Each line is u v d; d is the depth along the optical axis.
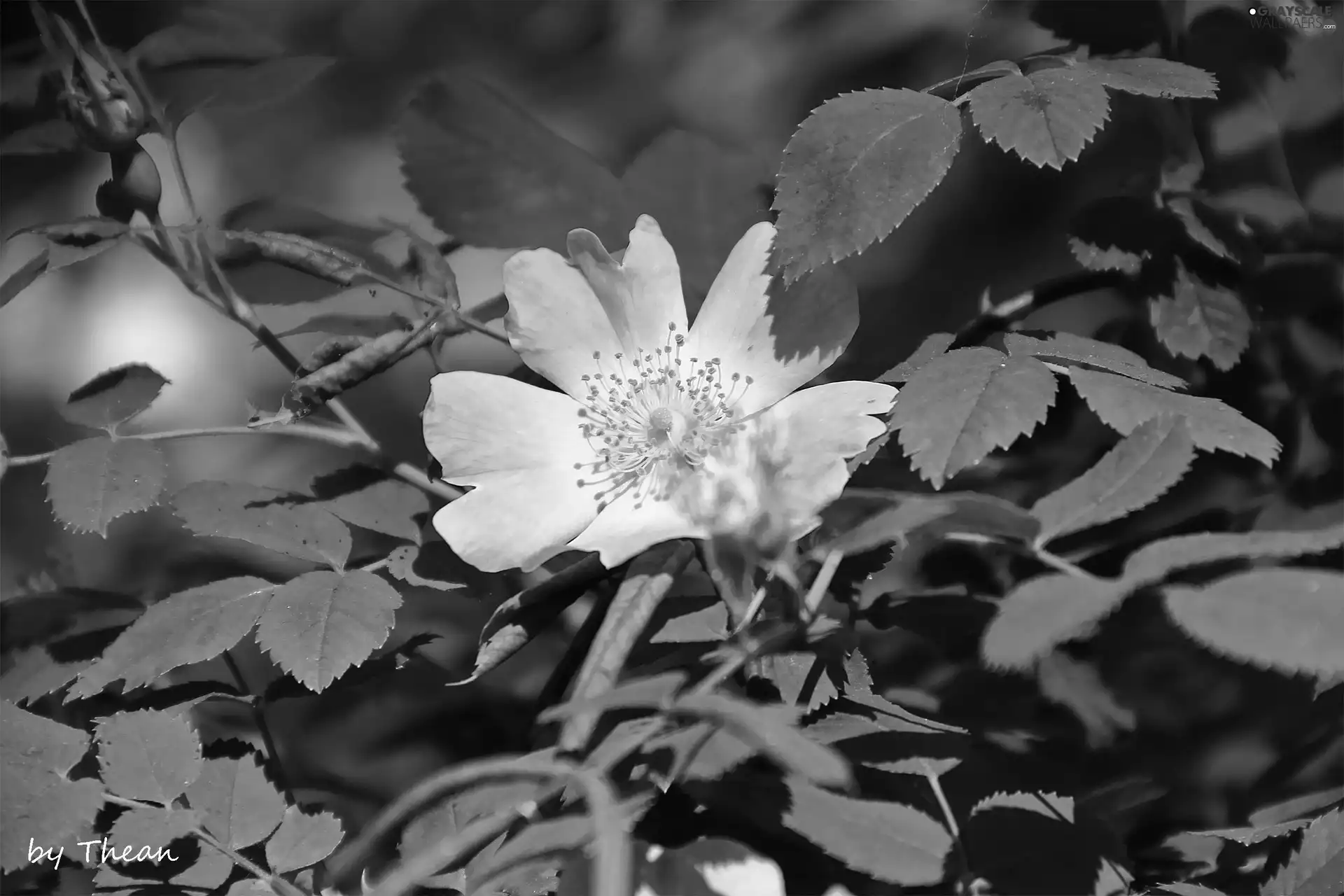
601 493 0.54
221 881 0.53
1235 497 0.57
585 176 0.58
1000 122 0.53
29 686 0.56
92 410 0.57
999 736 0.55
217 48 0.58
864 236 0.53
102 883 0.53
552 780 0.51
